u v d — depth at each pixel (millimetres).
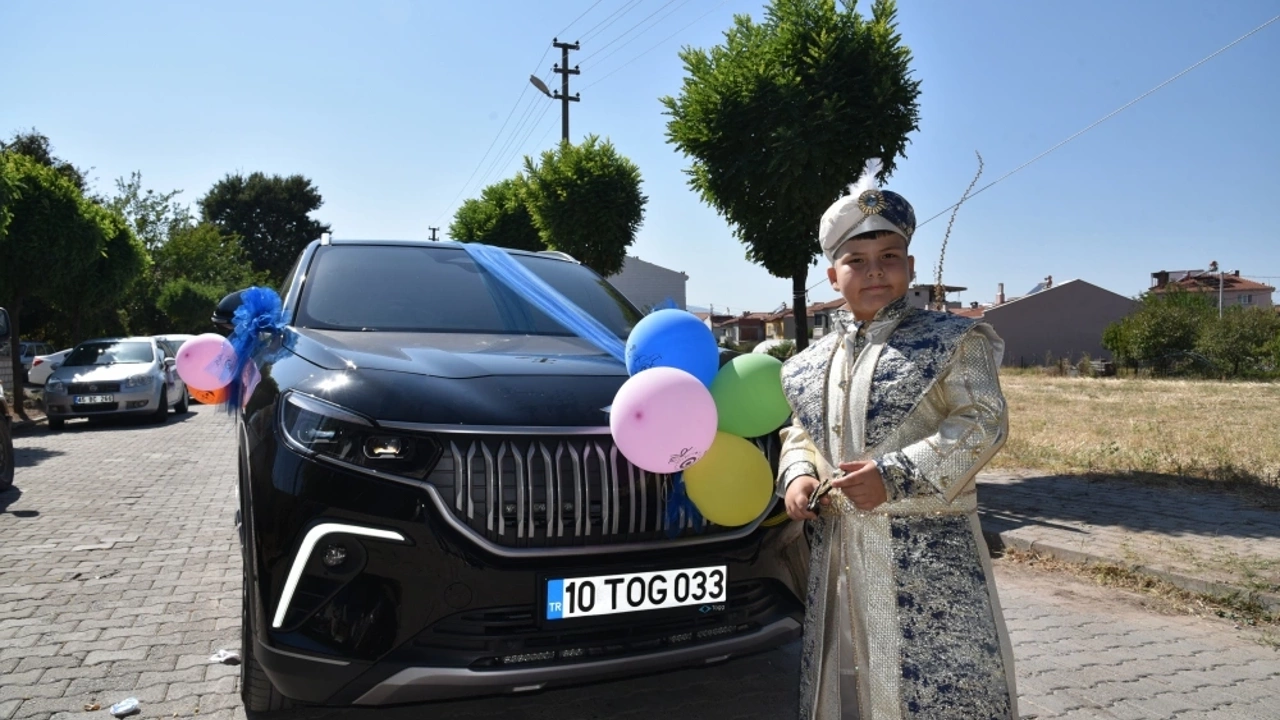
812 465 1921
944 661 1642
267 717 2906
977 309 52312
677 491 2494
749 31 7562
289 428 2482
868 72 6996
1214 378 34875
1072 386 26453
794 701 3152
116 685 3164
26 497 7137
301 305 3525
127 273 17656
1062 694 3244
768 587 2678
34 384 19484
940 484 1610
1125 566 4781
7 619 3932
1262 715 3076
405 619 2264
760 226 7594
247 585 2562
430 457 2330
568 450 2418
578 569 2363
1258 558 4832
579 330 3498
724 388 2324
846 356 1837
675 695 3217
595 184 13375
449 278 3883
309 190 57750
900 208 1776
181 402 15758
